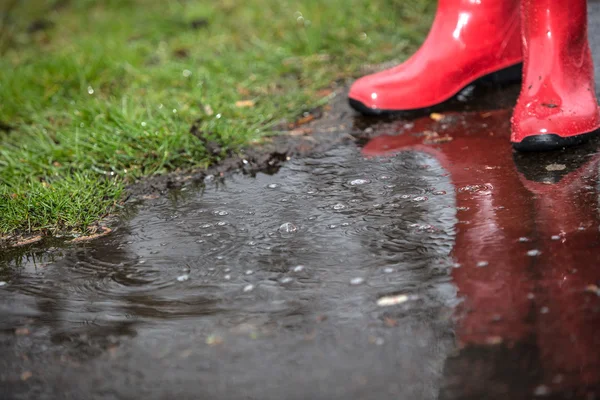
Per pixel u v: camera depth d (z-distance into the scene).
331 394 1.79
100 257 2.66
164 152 3.50
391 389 1.78
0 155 3.77
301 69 4.82
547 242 2.35
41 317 2.28
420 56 3.85
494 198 2.72
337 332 2.03
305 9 5.80
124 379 1.92
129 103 4.20
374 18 5.46
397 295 2.17
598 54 4.44
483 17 3.78
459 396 1.74
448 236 2.49
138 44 5.56
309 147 3.56
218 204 3.02
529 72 3.18
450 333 1.97
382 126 3.73
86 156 3.57
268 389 1.83
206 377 1.89
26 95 4.52
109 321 2.22
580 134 3.03
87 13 7.01
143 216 2.99
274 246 2.57
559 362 1.80
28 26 6.78
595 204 2.56
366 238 2.55
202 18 6.09
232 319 2.15
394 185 2.98
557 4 3.04
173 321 2.18
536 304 2.04
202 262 2.52
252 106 4.19
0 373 2.00
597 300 2.02
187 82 4.58
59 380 1.95
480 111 3.76
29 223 2.95
